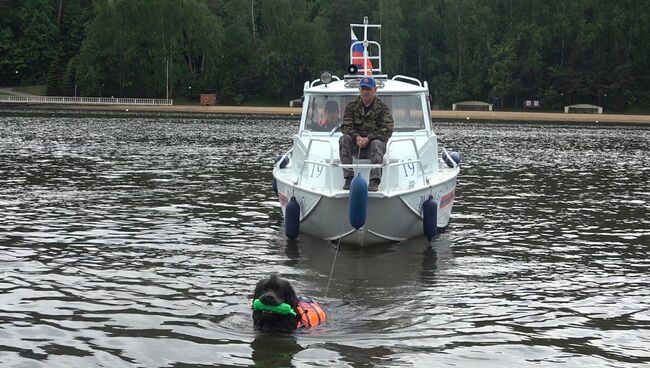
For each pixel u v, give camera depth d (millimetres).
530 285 11266
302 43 111500
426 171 15062
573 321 9453
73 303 9789
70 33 116125
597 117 96375
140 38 106375
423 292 10781
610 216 17859
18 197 18688
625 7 113375
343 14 112750
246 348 8227
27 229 14586
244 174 25281
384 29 107875
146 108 99062
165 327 8906
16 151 32156
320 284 11188
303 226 14391
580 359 8133
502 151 39375
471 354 8211
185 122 68312
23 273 11203
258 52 113062
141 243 13680
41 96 104500
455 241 14586
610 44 112062
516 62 111000
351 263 12586
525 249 13953
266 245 13836
